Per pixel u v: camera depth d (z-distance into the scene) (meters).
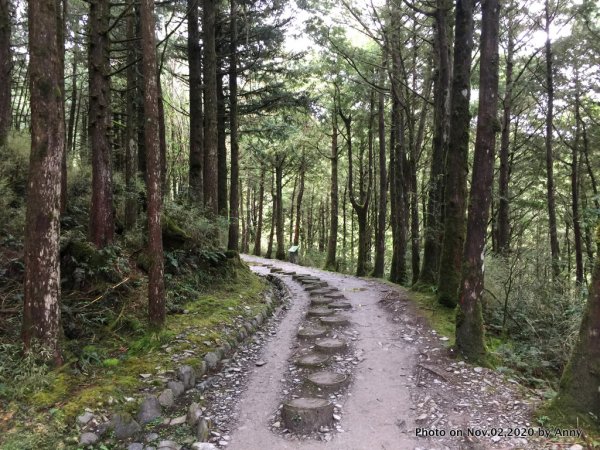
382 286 12.73
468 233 6.14
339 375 5.64
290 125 17.84
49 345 4.66
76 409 4.07
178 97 22.17
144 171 11.51
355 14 12.84
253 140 23.23
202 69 14.64
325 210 36.44
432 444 4.04
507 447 3.83
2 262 6.50
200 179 11.84
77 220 8.69
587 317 4.16
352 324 8.20
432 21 13.33
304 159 26.06
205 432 4.18
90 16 7.46
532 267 10.33
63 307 5.83
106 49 7.52
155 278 6.17
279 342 7.27
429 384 5.36
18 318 5.52
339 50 13.45
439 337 7.22
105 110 7.48
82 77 19.30
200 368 5.62
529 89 15.34
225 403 4.98
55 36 4.71
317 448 4.00
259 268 18.00
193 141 11.84
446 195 9.00
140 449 3.98
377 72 16.05
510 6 12.98
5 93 9.71
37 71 4.56
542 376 6.40
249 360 6.41
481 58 5.85
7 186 8.23
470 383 5.33
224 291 9.50
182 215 10.09
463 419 4.43
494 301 9.43
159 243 6.22
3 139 9.32
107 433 4.06
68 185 9.91
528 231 22.67
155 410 4.58
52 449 3.61
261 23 14.71
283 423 4.48
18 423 3.74
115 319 6.30
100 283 6.79
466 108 8.66
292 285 12.98
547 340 7.72
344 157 26.97
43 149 4.61
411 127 14.70
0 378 4.17
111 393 4.47
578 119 15.98
